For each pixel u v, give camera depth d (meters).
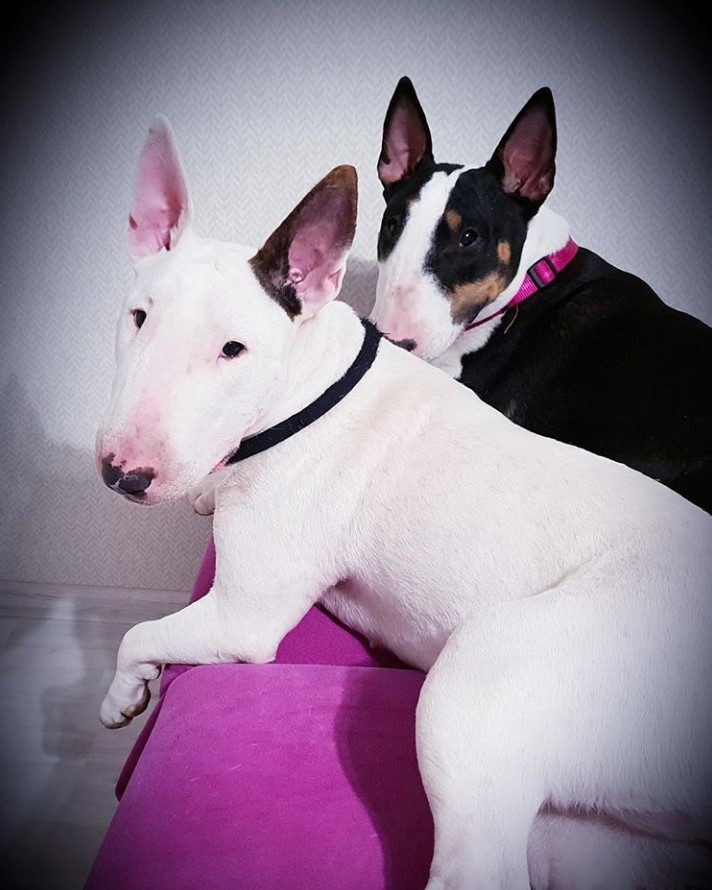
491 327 1.67
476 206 1.55
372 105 1.82
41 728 1.81
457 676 0.96
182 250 1.10
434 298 1.54
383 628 1.29
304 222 1.08
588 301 1.64
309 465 1.20
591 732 0.93
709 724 0.94
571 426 1.60
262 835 0.98
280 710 1.14
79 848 1.53
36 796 1.64
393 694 1.19
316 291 1.13
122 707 1.31
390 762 1.08
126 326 1.07
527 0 1.73
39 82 1.80
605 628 0.97
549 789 0.94
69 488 2.14
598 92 1.79
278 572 1.21
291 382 1.17
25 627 2.14
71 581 2.20
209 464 1.06
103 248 1.94
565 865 0.97
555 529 1.10
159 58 1.79
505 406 1.66
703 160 1.82
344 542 1.21
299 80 1.80
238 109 1.83
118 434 0.98
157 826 0.98
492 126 1.83
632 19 1.73
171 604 2.19
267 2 1.74
